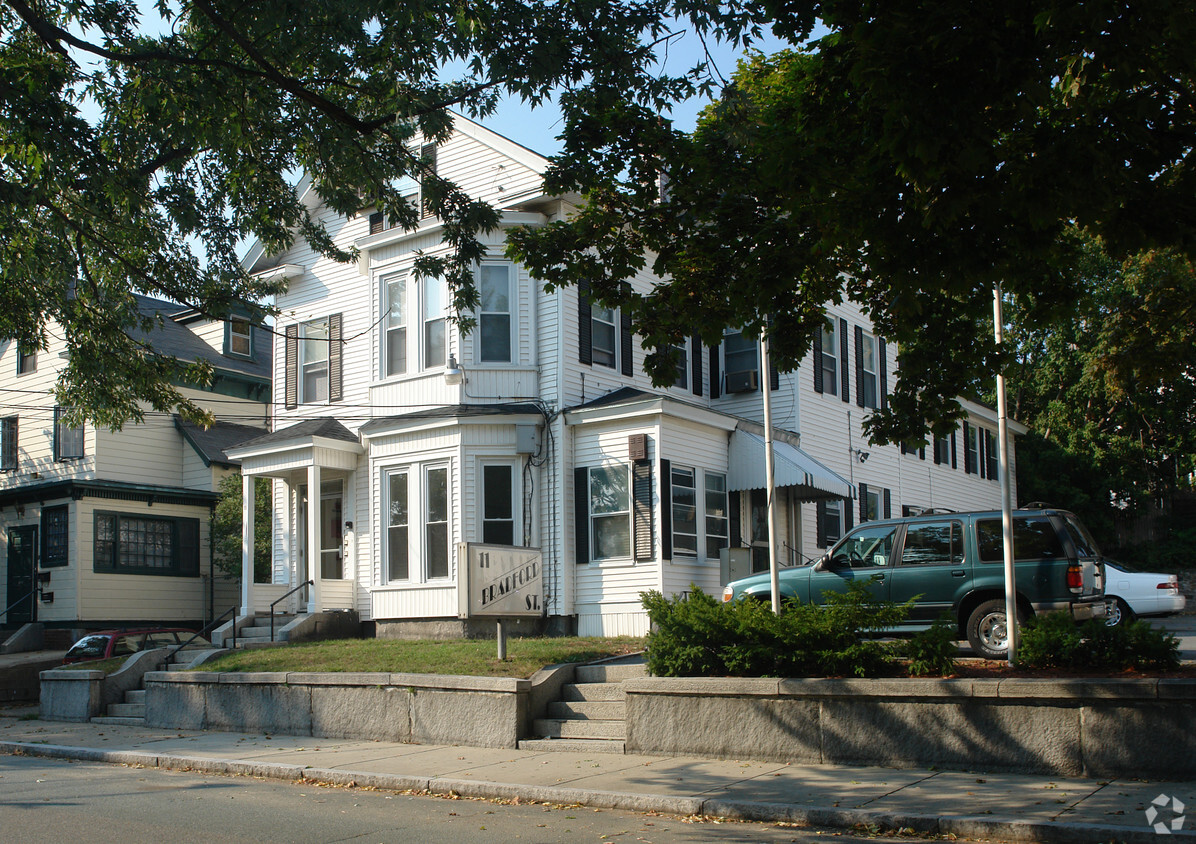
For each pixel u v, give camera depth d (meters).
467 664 14.27
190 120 13.41
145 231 15.55
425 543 20.64
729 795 9.20
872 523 14.53
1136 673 9.98
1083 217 8.80
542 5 12.02
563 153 11.41
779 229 10.70
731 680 11.17
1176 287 13.92
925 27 8.15
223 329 31.34
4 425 29.47
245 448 22.41
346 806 9.64
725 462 21.48
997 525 13.63
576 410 20.30
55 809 9.46
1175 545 37.78
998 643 13.06
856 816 8.27
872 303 11.70
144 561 27.59
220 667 16.52
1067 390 37.56
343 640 19.03
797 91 12.23
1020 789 8.92
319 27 12.91
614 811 9.27
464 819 8.93
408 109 13.34
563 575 19.98
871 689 10.39
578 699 13.16
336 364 23.47
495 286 21.14
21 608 27.61
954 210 8.65
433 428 20.75
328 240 16.08
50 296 16.31
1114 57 8.02
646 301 11.85
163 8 13.32
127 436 27.80
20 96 11.91
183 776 11.82
